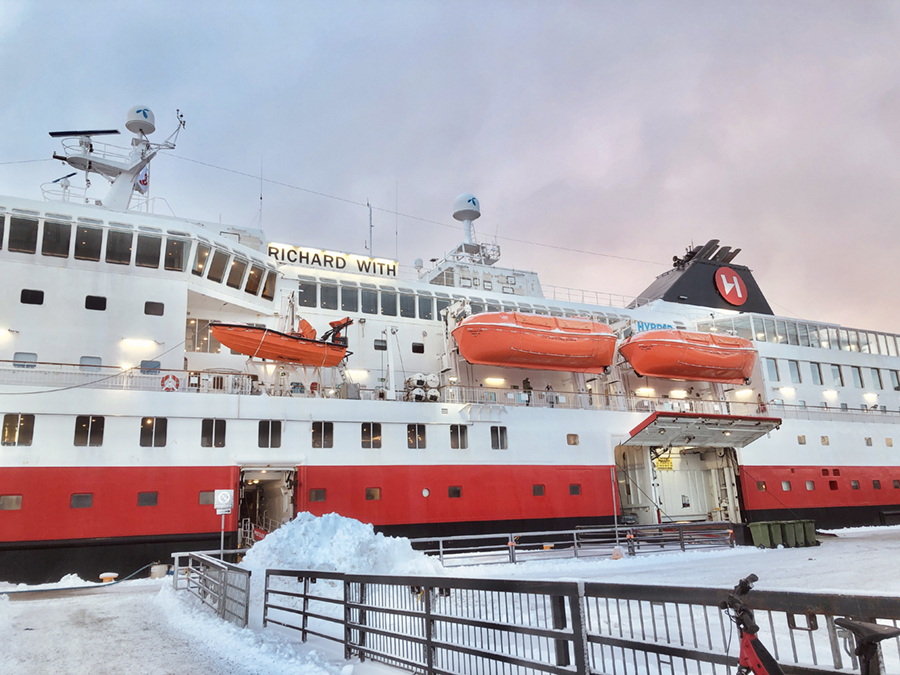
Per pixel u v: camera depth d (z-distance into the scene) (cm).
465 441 2788
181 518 2186
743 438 3366
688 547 2723
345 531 1619
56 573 1989
